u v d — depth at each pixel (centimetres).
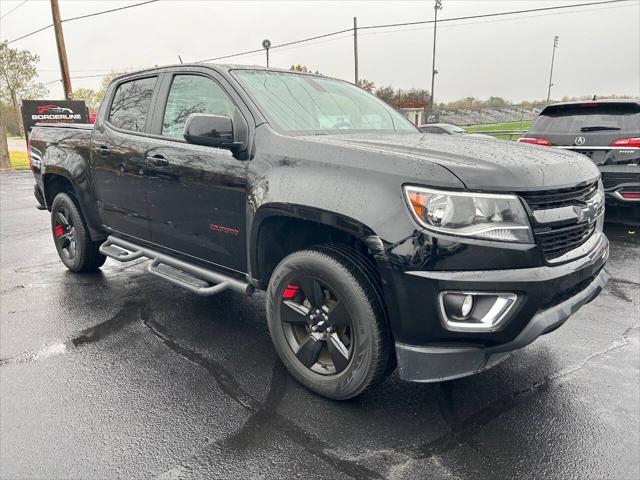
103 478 209
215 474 212
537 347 330
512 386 281
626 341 339
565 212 234
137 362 312
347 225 234
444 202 213
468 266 213
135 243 405
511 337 221
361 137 293
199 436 237
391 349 243
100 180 413
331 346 258
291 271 266
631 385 282
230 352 326
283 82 340
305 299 271
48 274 498
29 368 304
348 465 217
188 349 330
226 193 298
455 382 286
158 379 291
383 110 394
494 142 296
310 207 246
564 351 324
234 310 400
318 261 250
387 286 226
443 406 262
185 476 211
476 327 218
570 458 221
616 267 509
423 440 234
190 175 320
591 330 357
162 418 252
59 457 222
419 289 217
